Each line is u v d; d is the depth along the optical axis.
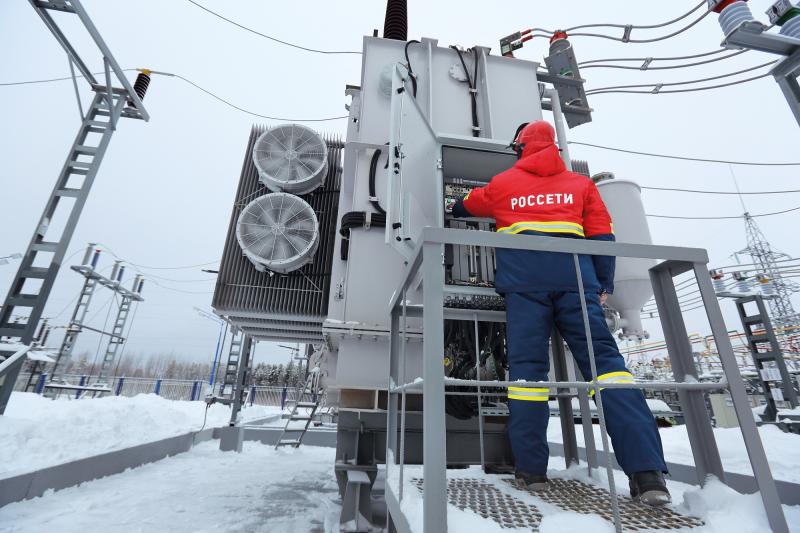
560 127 4.23
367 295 3.24
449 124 3.83
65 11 4.96
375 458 2.90
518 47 5.61
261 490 4.08
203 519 3.03
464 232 1.28
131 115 5.95
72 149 5.49
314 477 4.88
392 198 2.67
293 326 5.63
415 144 3.01
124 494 3.66
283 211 5.07
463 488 1.76
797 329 16.20
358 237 3.41
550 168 2.23
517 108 4.07
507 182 2.26
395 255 3.38
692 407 1.47
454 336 2.98
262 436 8.23
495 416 2.95
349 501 2.79
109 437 4.85
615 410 1.59
